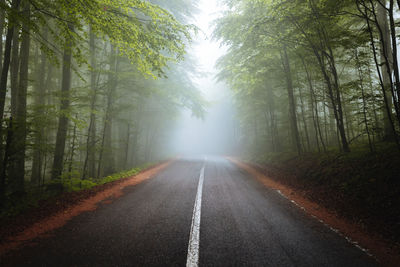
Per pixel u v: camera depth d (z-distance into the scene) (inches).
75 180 283.1
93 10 179.8
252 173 461.1
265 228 153.9
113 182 335.6
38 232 143.6
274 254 116.4
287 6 319.0
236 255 115.0
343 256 115.5
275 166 512.4
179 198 241.3
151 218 173.8
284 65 510.0
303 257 113.7
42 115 254.2
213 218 174.7
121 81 422.3
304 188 289.9
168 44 248.4
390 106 351.3
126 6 199.0
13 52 326.3
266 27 397.4
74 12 178.2
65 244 125.9
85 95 361.4
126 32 209.0
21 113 279.7
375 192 201.9
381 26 368.5
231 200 233.5
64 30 196.9
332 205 209.5
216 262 107.8
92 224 159.3
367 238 138.5
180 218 174.1
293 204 219.0
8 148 197.8
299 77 533.6
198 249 121.0
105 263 105.7
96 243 127.6
